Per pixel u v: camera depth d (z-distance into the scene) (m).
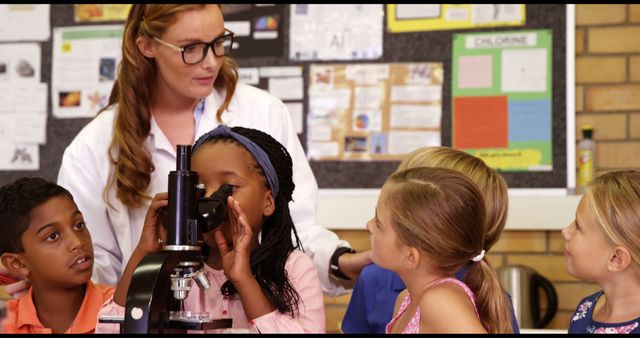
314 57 3.20
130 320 1.12
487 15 3.11
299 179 2.07
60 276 1.76
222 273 1.55
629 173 1.76
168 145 1.99
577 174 3.09
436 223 1.45
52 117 3.31
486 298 1.53
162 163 2.01
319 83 3.19
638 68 3.09
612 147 3.10
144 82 1.97
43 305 1.79
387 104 3.16
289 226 1.60
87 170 2.01
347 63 3.18
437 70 3.13
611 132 3.10
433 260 1.47
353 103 3.18
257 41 3.22
